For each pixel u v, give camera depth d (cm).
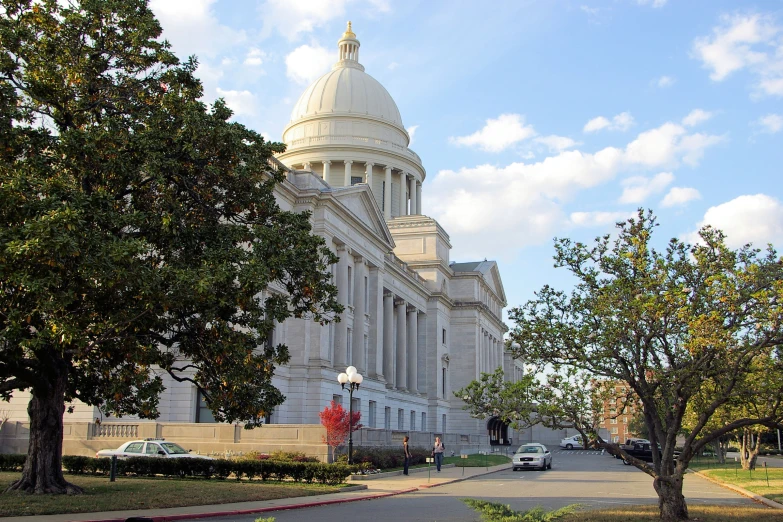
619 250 2217
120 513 2189
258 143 2891
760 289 2014
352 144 10675
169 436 4366
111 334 2302
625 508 2434
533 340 2166
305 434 4228
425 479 4106
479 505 1753
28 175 2203
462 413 10112
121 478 3253
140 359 2416
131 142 2494
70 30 2608
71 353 2442
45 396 2594
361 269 6894
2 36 2442
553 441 13400
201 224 2709
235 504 2525
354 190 6744
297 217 2919
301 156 10725
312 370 5794
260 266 2477
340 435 4191
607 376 2175
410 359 8969
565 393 2145
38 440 2589
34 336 2314
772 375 1980
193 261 2534
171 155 2614
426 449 6147
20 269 1978
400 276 8412
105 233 2217
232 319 2758
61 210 2000
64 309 2098
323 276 2877
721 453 6562
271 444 4266
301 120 11069
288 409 5653
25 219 2100
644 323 2117
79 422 4397
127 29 2703
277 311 2745
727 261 2031
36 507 2192
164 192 2511
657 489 2194
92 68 2653
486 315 11106
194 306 2427
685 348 2055
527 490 3472
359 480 3872
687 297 2050
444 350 9988
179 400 4766
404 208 10956
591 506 2639
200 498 2550
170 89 2772
